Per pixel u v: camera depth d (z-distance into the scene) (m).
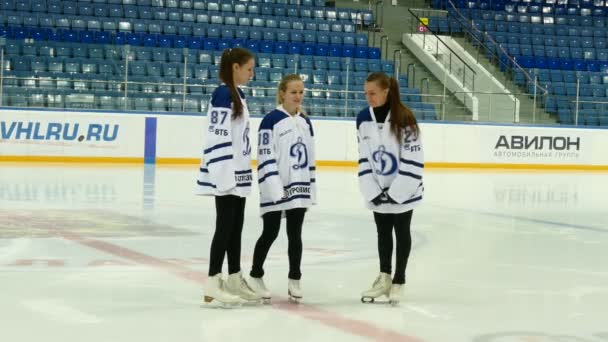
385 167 5.75
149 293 5.91
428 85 25.42
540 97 25.52
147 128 20.53
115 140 20.27
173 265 7.09
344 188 15.73
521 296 6.20
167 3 25.97
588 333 5.07
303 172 5.68
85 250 7.76
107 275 6.54
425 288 6.43
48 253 7.52
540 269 7.49
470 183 17.95
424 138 22.78
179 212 11.05
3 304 5.39
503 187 17.11
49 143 19.64
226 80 5.43
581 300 6.12
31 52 21.84
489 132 23.36
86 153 20.00
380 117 5.78
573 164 24.19
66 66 21.55
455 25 29.05
